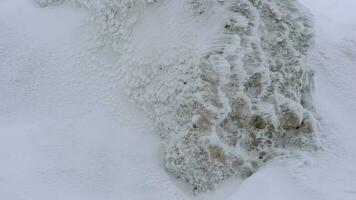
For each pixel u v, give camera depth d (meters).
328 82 4.30
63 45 3.85
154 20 3.57
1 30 3.91
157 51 3.48
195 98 3.24
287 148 3.50
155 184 3.18
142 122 3.49
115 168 3.21
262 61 3.40
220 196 3.25
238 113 3.36
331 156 3.53
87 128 3.40
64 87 3.67
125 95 3.60
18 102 3.62
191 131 3.26
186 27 3.41
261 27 3.53
